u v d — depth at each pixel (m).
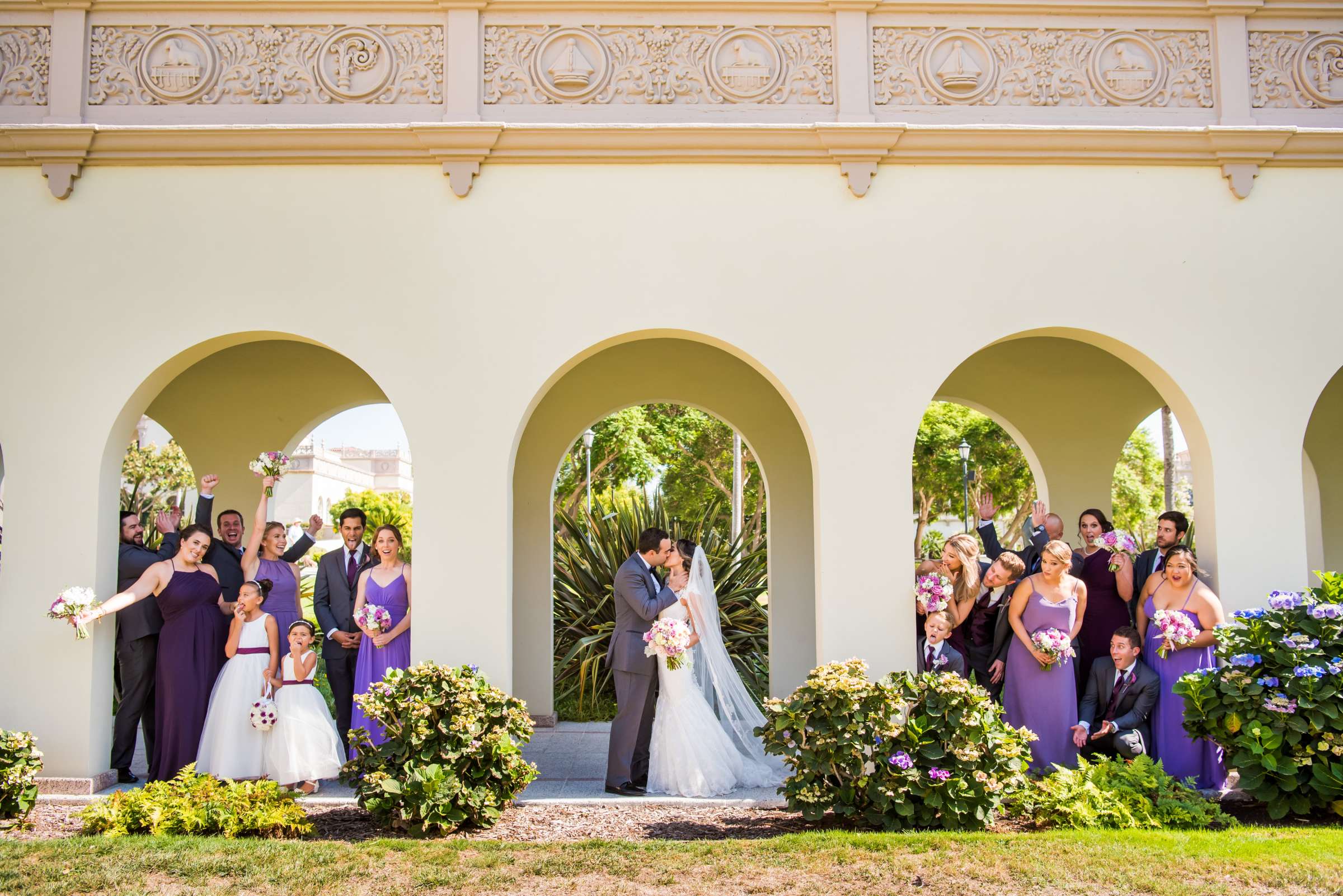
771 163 6.02
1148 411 9.31
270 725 5.37
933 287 6.00
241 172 5.94
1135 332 6.03
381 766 4.89
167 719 5.63
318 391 8.91
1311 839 4.51
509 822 5.13
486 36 6.10
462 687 5.00
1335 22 6.26
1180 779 5.45
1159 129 6.01
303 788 5.54
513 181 5.97
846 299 5.97
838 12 6.12
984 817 4.74
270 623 5.59
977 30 6.20
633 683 5.79
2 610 5.68
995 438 20.16
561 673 9.71
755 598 10.62
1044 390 9.32
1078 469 9.38
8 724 5.61
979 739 4.77
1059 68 6.20
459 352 5.88
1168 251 6.07
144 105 6.00
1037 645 5.39
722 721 6.33
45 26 6.01
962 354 5.96
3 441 5.78
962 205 6.05
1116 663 5.50
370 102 6.05
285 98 6.04
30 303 5.85
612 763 5.79
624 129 5.90
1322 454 9.05
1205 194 6.12
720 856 4.39
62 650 5.67
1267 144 6.05
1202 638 5.42
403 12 6.08
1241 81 6.18
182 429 8.93
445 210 5.95
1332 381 8.82
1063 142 6.02
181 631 5.66
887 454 5.90
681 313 5.92
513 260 5.93
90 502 5.76
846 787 4.89
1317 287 6.10
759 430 8.65
